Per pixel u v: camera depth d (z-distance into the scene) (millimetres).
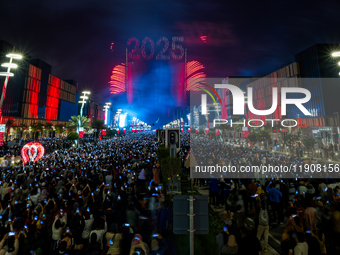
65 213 6449
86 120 47500
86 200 8734
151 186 11266
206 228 3732
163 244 4941
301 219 6344
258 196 7559
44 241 5332
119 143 41562
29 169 13672
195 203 3799
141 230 6625
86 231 5965
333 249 5598
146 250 4816
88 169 13422
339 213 5758
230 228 5363
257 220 7363
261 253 6262
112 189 9672
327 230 6074
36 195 8625
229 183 10445
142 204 8219
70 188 9625
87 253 4848
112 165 14133
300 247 4406
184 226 3748
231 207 7215
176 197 3832
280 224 8227
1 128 29531
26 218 6711
